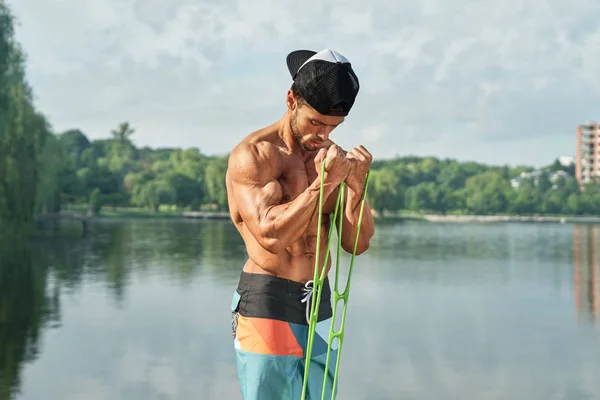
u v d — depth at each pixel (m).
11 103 42.12
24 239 48.47
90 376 14.73
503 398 13.64
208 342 18.05
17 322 20.94
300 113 3.00
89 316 22.11
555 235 92.88
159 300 25.86
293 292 3.14
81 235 68.62
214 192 161.00
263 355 3.11
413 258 49.00
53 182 67.69
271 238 2.90
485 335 19.91
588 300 27.70
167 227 96.56
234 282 31.61
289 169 3.14
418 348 17.94
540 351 17.83
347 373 15.31
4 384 14.03
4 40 40.97
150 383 14.23
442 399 13.46
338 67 2.89
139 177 174.12
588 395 13.86
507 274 37.84
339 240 2.92
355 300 26.91
